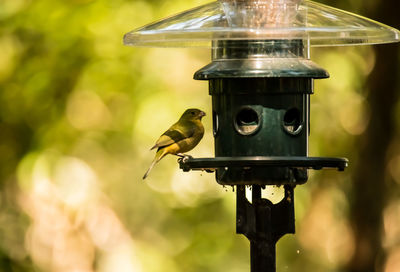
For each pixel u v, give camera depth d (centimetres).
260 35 695
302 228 1589
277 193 1553
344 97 1513
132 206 1623
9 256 1580
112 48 1522
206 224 1638
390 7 1395
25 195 1590
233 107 753
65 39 1528
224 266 1634
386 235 1569
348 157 1498
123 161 1598
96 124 1563
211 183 1623
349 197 1430
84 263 1584
